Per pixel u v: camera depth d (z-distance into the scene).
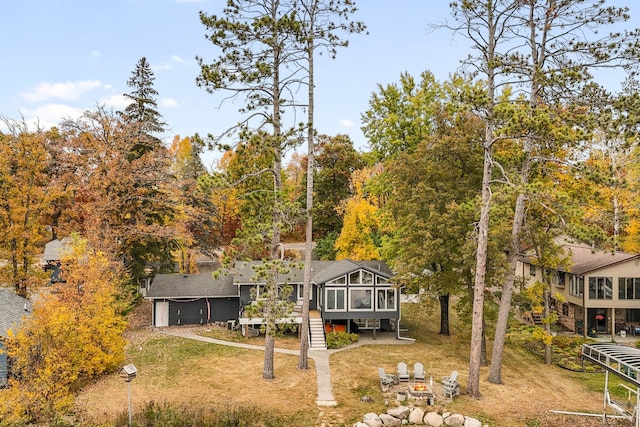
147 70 39.31
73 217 40.78
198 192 20.31
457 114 28.22
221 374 24.11
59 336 20.64
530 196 21.00
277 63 22.31
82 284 24.73
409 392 21.30
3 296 26.02
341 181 58.47
